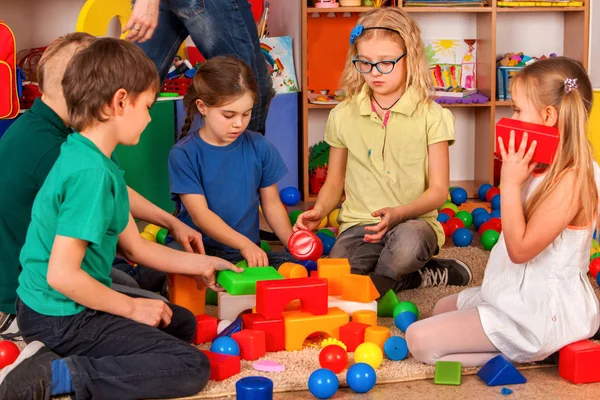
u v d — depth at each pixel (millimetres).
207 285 1706
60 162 1409
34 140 1604
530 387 1432
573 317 1482
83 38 1636
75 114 1419
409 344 1533
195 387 1380
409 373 1476
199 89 1912
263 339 1556
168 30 2430
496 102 3488
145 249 1676
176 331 1601
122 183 1450
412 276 2057
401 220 1977
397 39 2023
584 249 1506
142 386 1345
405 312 1705
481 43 3596
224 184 2018
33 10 3205
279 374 1471
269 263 2037
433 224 2129
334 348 1482
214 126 1924
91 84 1391
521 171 1462
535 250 1452
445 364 1465
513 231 1458
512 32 3703
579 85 1497
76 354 1435
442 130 2082
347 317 1620
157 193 2861
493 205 3061
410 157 2109
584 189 1448
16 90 2490
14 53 2467
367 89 2143
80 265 1388
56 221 1399
